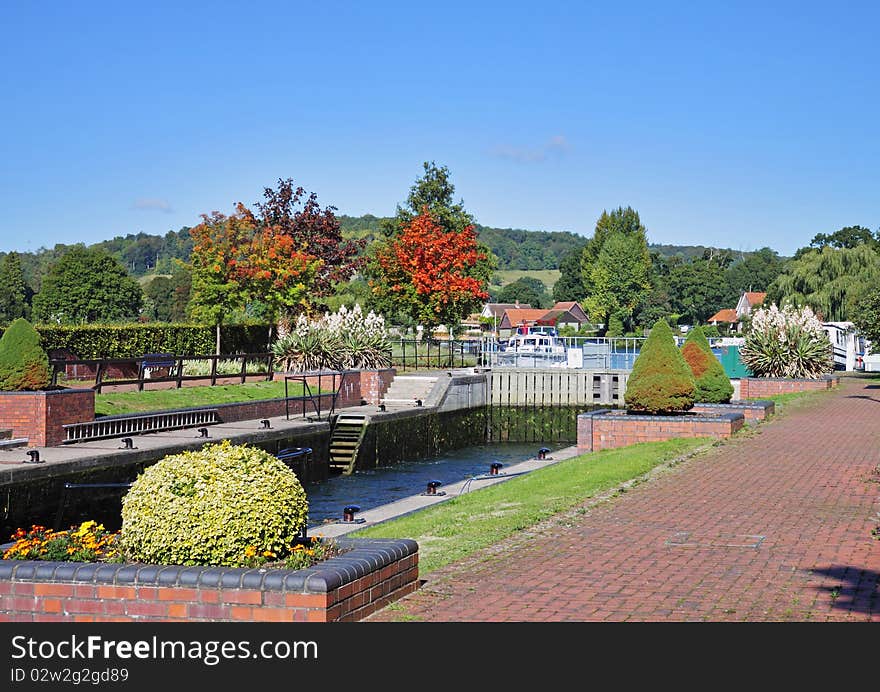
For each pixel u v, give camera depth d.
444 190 70.75
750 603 8.70
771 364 40.56
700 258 153.12
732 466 18.38
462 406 43.12
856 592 9.05
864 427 25.16
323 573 7.75
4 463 17.88
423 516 14.84
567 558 10.74
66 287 94.50
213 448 8.96
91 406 22.75
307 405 33.25
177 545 8.24
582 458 20.92
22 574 8.02
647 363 23.58
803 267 64.00
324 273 56.44
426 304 53.16
